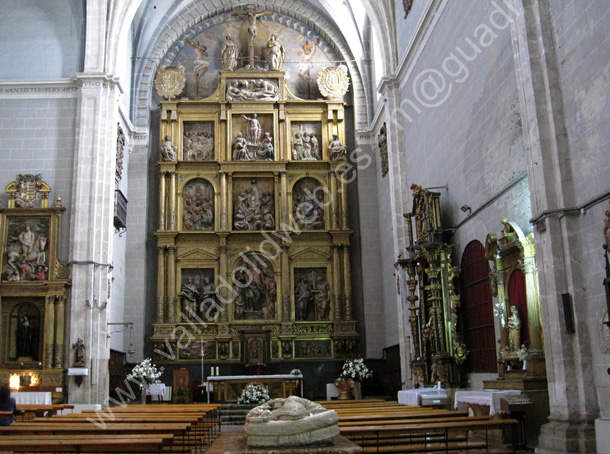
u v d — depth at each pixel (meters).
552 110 11.29
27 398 18.03
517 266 12.91
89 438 8.35
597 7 10.27
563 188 10.99
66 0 22.92
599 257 10.26
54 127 21.83
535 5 11.77
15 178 21.50
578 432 10.20
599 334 10.23
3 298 20.38
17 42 22.64
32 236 20.77
